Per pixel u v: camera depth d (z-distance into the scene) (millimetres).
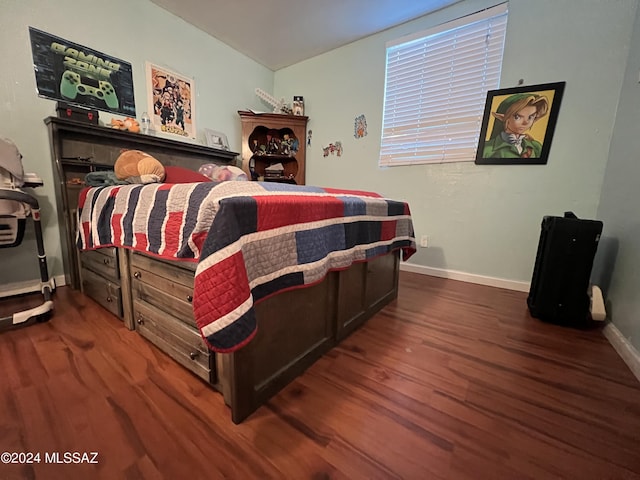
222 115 3006
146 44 2326
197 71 2721
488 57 2238
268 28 2680
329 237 1127
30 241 1874
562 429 861
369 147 2918
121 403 916
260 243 823
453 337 1434
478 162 2346
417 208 2701
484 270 2412
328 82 3125
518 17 2082
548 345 1369
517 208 2232
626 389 1054
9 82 1715
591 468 737
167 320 1096
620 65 1795
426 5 2332
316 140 3287
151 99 2393
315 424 859
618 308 1440
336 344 1330
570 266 1561
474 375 1121
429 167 2596
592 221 1510
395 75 2697
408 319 1637
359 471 714
